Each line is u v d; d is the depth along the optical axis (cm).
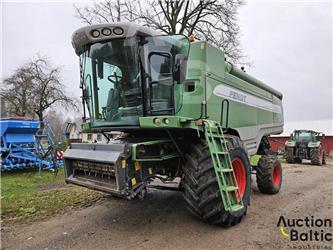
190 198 379
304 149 1490
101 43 396
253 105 638
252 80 642
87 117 462
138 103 390
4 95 2381
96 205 517
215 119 469
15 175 939
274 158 631
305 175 960
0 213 476
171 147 414
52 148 1009
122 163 340
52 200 555
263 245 337
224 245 337
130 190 346
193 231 380
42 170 1045
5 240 365
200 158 378
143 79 384
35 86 2419
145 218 439
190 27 1791
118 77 403
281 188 694
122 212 472
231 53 1747
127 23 376
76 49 432
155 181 643
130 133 477
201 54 448
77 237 369
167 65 390
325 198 578
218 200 366
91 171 396
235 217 387
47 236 376
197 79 441
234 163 434
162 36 389
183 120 368
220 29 1777
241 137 569
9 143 995
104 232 384
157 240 353
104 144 373
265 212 472
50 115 2622
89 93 440
